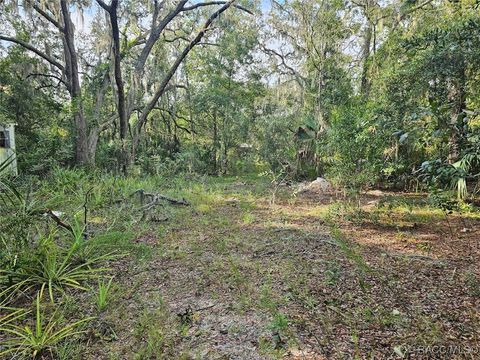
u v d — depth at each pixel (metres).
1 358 2.06
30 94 13.71
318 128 11.43
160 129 18.48
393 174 9.05
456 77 4.36
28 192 4.06
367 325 2.32
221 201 7.62
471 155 2.81
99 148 13.56
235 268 3.36
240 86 16.75
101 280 3.15
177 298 2.79
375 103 6.82
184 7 14.16
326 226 5.22
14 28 13.38
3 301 2.76
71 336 2.26
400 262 3.56
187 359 1.99
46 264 3.09
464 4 6.50
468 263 3.53
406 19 10.48
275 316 2.38
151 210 5.89
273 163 12.55
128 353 2.08
